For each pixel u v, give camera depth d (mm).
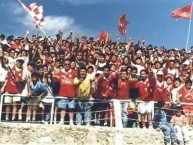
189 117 15398
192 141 14477
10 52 15484
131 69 15117
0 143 13039
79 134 13695
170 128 14477
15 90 14516
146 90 15008
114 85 14789
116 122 13836
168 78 15680
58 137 13547
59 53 16953
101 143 13688
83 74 14484
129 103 14766
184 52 19578
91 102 14492
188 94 15656
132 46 19203
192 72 18406
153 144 14148
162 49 19375
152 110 14883
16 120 14422
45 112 14562
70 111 14281
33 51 17016
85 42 19141
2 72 14648
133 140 13977
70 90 14328
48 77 14672
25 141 13289
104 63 16359
